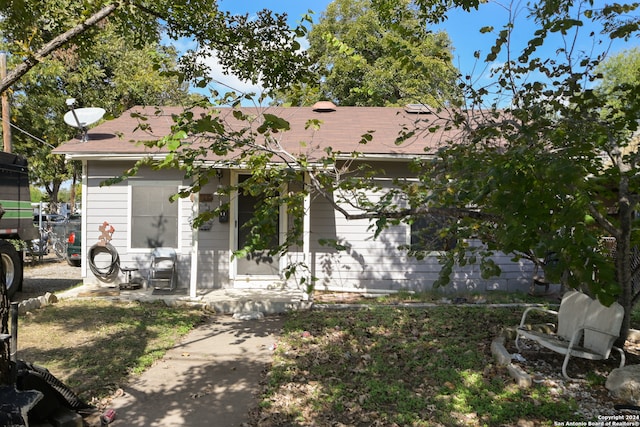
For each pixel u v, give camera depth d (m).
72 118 9.42
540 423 3.76
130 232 9.72
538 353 5.50
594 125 3.63
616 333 4.51
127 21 5.27
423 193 4.31
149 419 3.97
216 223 9.77
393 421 3.86
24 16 3.84
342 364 5.25
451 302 8.72
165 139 3.14
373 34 18.31
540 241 2.76
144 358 5.41
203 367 5.26
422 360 5.31
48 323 6.84
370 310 7.97
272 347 6.00
